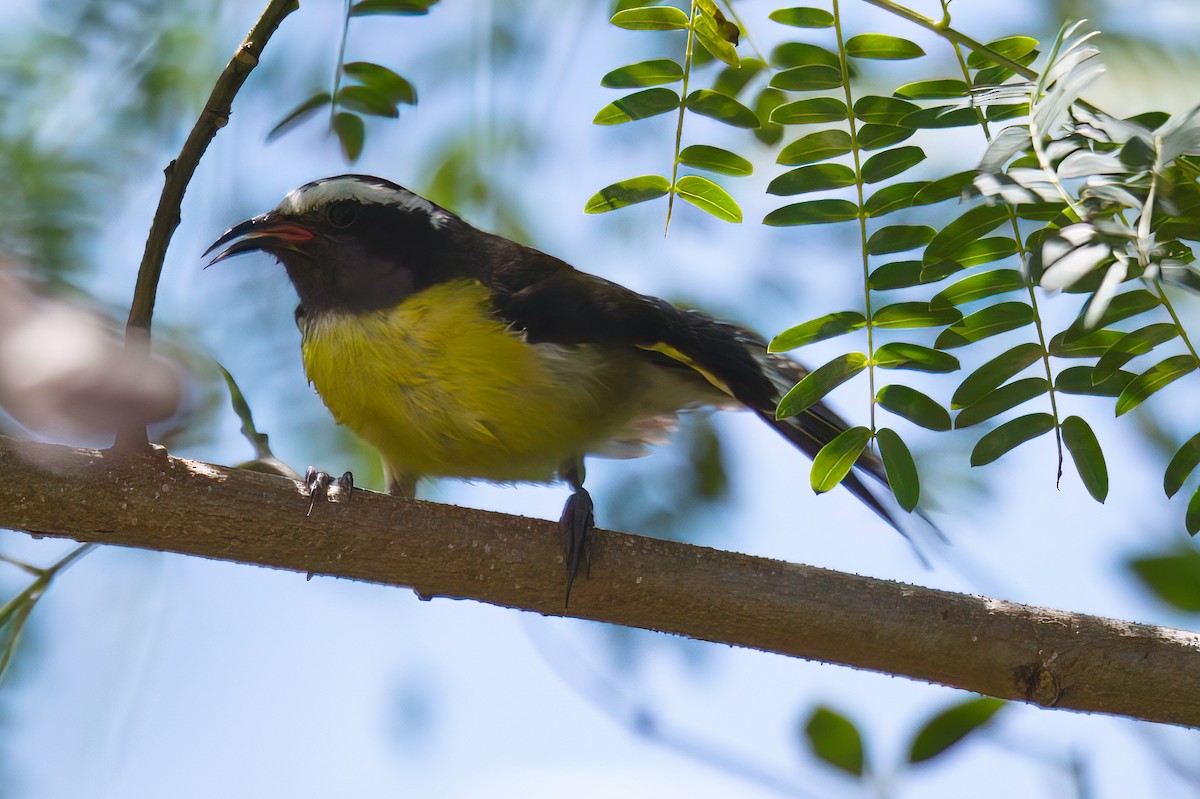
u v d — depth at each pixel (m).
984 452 6.59
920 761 7.89
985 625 7.79
